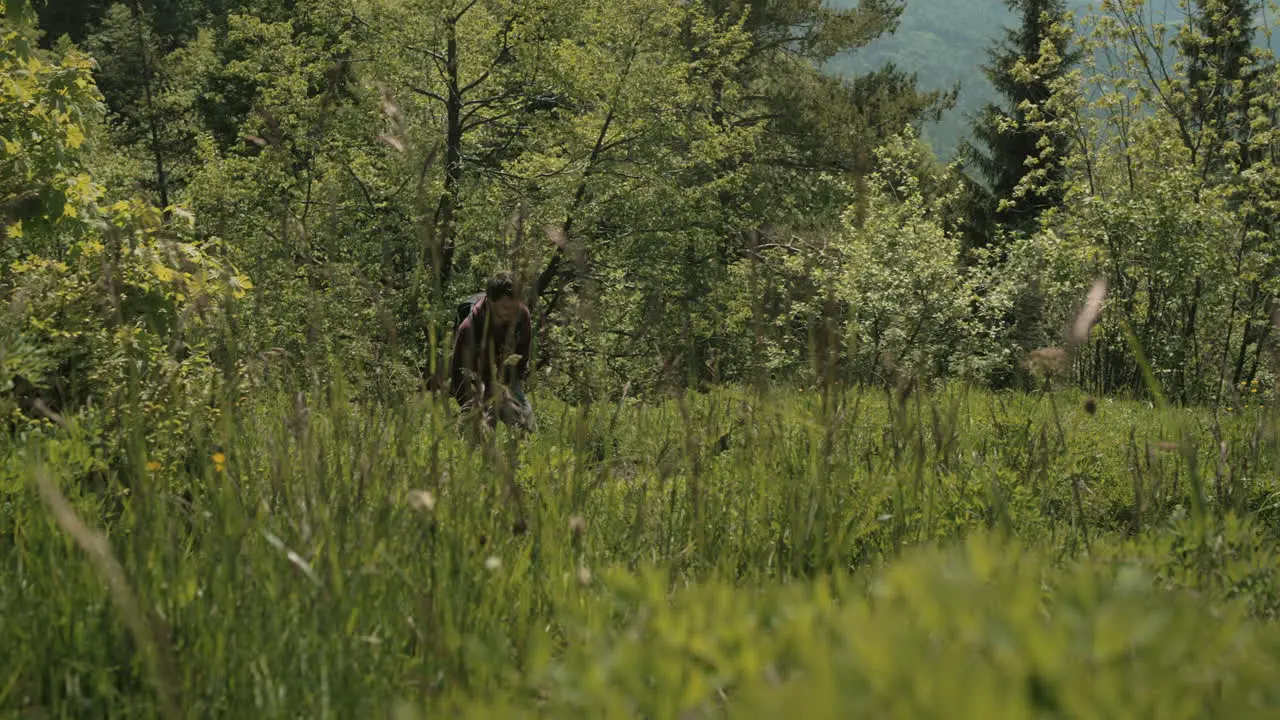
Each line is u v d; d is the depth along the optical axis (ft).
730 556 10.94
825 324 11.94
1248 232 67.67
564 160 83.76
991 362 50.62
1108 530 15.26
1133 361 53.83
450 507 9.90
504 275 17.89
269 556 9.00
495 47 84.53
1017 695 3.79
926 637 4.46
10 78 25.57
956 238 65.62
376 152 72.13
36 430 12.00
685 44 115.55
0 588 8.64
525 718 5.44
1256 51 79.00
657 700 4.82
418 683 7.41
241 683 7.64
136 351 13.14
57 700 7.49
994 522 12.74
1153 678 4.15
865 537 12.11
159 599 8.39
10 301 13.80
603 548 11.18
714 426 12.28
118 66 139.85
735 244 91.35
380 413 11.25
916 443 12.97
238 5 141.28
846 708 3.93
